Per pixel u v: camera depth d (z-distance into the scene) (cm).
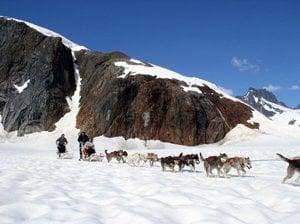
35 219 816
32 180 1455
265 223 799
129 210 866
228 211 880
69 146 6519
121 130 6888
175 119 7000
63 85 8025
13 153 4481
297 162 1315
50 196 1077
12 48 8519
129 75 7481
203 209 868
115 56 8450
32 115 7431
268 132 7044
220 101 7519
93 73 8181
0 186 1248
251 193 1151
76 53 8906
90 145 2936
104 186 1295
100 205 977
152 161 2314
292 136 6850
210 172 1662
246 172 1794
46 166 2225
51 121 7388
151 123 6944
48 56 8088
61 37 9344
